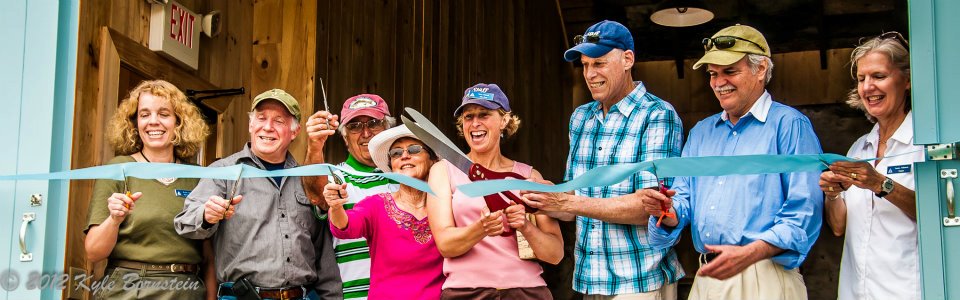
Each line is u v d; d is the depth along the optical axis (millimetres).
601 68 3781
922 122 2844
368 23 6004
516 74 8430
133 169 2941
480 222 3436
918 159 3209
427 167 3783
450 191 3656
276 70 5324
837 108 8969
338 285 3822
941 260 2807
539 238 3545
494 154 3787
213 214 3363
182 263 3562
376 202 3719
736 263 3262
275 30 5363
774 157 2754
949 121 2816
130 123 3725
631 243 3693
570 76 9969
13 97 3434
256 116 3746
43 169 3371
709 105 9227
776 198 3377
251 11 5406
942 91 2836
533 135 8648
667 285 3730
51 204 3377
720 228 3436
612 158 3758
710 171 2730
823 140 8945
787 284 3357
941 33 2857
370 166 4168
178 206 3598
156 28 4590
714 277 3297
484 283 3557
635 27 8875
